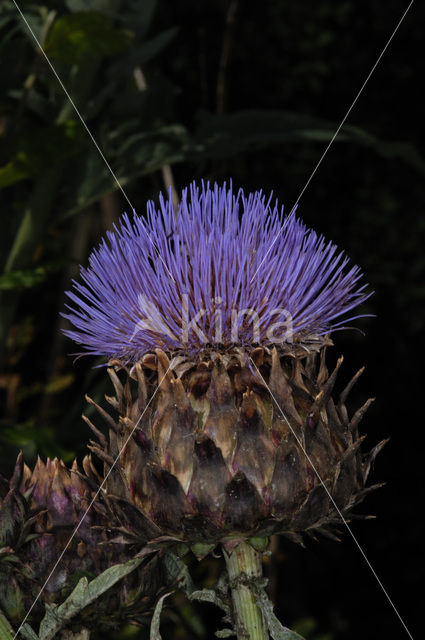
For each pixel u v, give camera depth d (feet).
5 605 1.53
